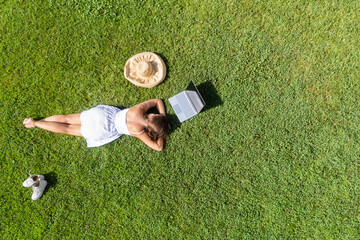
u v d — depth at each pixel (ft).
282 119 11.70
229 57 11.91
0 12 12.39
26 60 12.51
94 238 12.37
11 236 12.40
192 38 12.03
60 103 12.48
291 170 11.67
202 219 12.00
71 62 12.44
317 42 11.51
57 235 12.40
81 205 12.43
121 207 12.34
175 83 12.16
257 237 11.73
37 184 12.07
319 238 11.45
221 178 11.98
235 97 11.89
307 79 11.59
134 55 11.98
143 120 10.38
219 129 11.98
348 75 11.41
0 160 12.44
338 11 11.36
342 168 11.41
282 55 11.69
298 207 11.60
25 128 12.47
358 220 11.21
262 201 11.79
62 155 12.45
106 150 12.41
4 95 12.51
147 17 12.14
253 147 11.85
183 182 12.15
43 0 12.36
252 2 11.72
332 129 11.46
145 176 12.30
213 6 11.87
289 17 11.59
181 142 12.14
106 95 12.42
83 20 12.33
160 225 12.16
